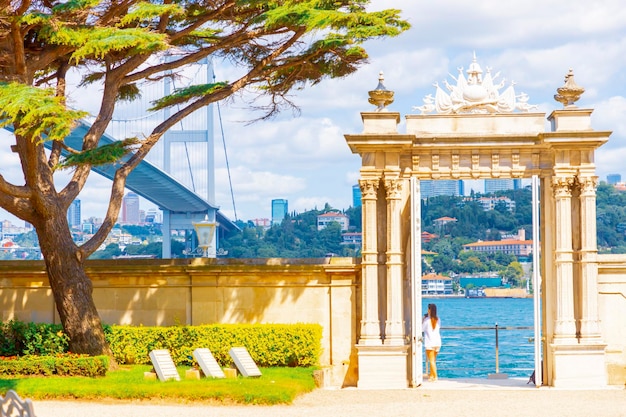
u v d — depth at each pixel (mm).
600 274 31922
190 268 33281
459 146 31531
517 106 31922
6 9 27391
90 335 30719
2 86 25797
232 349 29578
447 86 32094
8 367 28656
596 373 30734
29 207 30312
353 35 30234
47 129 28047
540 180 32250
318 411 24719
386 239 31641
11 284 34125
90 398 25984
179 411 24281
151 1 31641
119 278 33688
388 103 32125
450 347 73312
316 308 32875
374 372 31188
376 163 31453
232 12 31875
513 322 126062
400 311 31469
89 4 28469
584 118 31188
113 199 31500
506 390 30359
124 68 31406
